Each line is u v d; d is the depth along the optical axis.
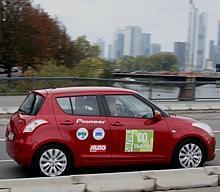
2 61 62.88
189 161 11.65
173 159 11.52
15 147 10.85
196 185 10.02
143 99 11.52
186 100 29.86
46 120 10.80
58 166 10.80
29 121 10.77
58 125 10.80
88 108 11.11
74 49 72.69
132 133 11.17
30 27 63.56
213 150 11.97
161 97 29.53
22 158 10.68
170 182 9.82
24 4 63.25
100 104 11.19
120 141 11.09
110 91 11.36
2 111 23.62
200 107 27.61
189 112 26.88
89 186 9.30
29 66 64.06
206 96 30.30
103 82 30.77
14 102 28.03
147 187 9.64
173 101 29.59
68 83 30.44
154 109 11.50
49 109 10.92
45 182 9.10
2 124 20.67
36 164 10.68
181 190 9.85
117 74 53.44
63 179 9.22
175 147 11.51
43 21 67.62
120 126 11.11
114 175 9.54
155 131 11.34
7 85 29.36
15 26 62.47
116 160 11.09
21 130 10.77
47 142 10.69
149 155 11.30
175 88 29.77
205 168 10.23
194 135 11.63
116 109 11.27
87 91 11.23
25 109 11.44
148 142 11.29
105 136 11.01
